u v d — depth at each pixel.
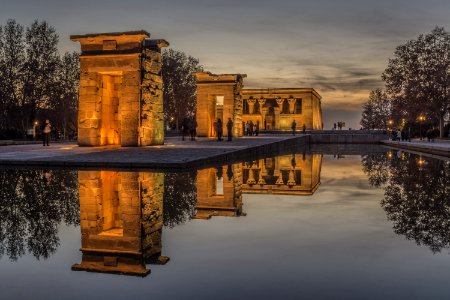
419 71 56.91
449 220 7.34
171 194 10.45
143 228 6.86
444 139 55.56
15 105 51.94
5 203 8.84
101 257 5.17
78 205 8.77
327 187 12.69
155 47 27.48
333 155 31.86
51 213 7.93
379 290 3.99
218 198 10.12
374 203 9.42
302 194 11.12
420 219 7.46
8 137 50.25
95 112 26.48
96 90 26.47
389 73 59.38
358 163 23.17
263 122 92.44
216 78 45.09
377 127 106.25
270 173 16.91
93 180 12.42
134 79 25.53
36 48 51.81
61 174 13.85
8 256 5.20
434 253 5.26
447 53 56.00
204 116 45.47
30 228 6.77
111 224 7.12
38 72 51.84
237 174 15.55
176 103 65.94
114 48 25.75
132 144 25.72
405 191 11.07
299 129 91.12
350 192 11.46
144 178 13.09
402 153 33.34
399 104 58.81
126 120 25.72
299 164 22.64
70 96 61.59
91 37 25.84
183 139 38.72
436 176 14.61
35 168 15.78
